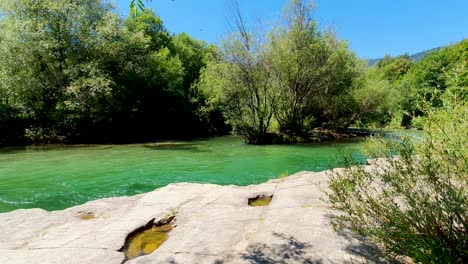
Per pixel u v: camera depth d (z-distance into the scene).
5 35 21.48
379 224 3.31
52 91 23.98
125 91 28.53
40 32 22.28
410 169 2.74
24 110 23.30
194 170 11.99
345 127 28.84
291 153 16.38
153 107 34.03
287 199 5.53
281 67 21.12
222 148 19.56
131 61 27.67
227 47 20.83
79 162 13.99
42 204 7.84
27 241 4.42
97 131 26.77
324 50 21.95
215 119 37.94
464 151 2.54
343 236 3.71
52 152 17.67
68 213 5.76
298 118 23.47
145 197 6.43
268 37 21.39
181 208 5.67
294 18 21.81
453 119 2.67
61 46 23.80
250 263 3.28
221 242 3.90
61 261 3.65
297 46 21.66
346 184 3.24
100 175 11.12
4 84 21.19
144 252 4.01
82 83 22.42
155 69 31.20
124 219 5.14
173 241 4.05
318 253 3.35
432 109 2.87
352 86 27.64
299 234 3.87
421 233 2.71
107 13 25.61
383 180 2.94
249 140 22.73
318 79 22.70
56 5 23.16
